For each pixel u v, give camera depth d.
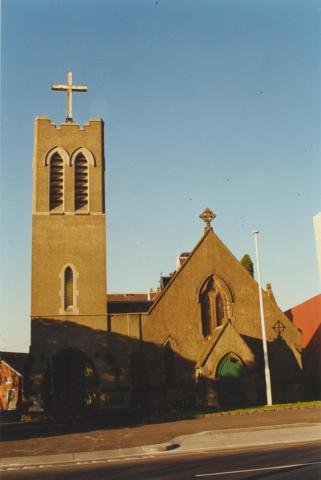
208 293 43.81
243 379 39.06
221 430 25.78
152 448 21.53
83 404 41.38
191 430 26.73
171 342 41.81
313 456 18.06
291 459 17.78
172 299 42.69
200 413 33.88
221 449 21.17
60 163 44.97
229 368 39.25
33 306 41.06
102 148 46.00
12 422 37.94
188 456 19.94
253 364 39.19
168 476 15.92
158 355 41.22
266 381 37.81
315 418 28.77
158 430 27.62
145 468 17.70
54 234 42.94
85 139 45.62
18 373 57.16
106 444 23.86
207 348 39.41
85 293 41.91
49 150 44.91
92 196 44.38
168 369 41.34
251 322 43.31
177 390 40.62
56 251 42.56
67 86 47.47
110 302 49.34
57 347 40.38
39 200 43.56
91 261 42.72
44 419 37.88
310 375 46.19
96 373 40.16
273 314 43.75
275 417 30.39
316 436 22.64
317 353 45.62
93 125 46.03
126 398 39.69
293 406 34.72
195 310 42.75
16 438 27.55
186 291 43.06
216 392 38.47
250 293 44.00
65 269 42.31
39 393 38.75
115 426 30.83
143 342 41.38
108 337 41.12
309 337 48.78
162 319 42.09
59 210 43.59
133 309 47.47
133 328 41.50
